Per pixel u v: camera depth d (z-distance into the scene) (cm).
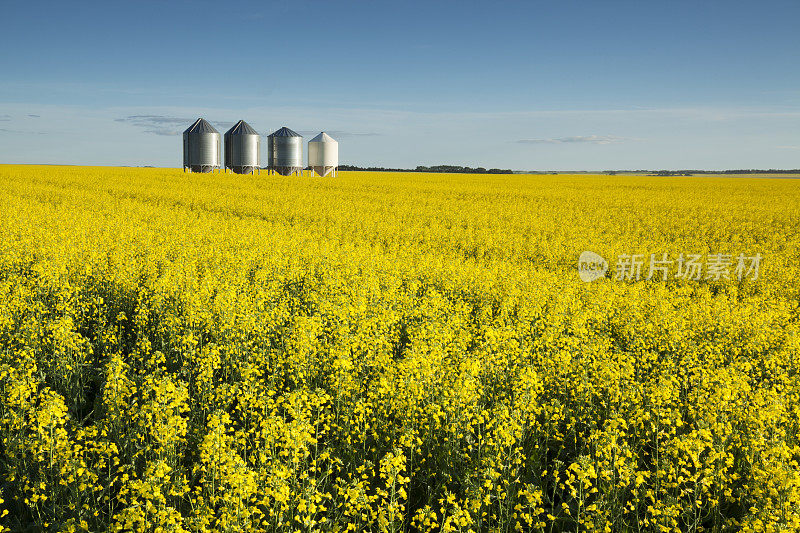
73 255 1798
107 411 818
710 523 681
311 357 984
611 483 636
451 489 723
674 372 1042
